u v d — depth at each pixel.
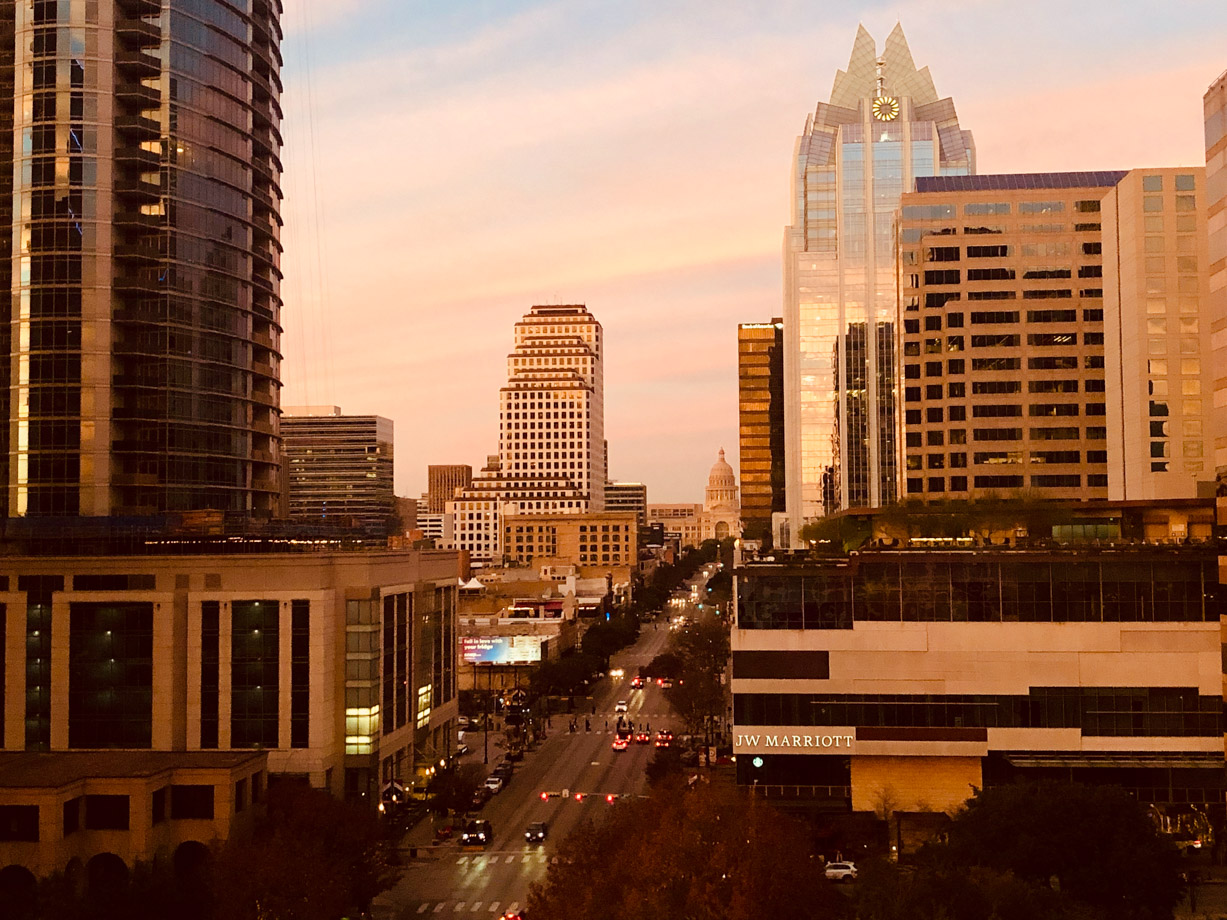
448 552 147.25
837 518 139.75
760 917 58.31
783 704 97.12
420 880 91.00
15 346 131.38
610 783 128.75
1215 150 73.56
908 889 59.38
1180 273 142.75
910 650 96.50
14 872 81.56
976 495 160.38
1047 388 172.38
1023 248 175.62
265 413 155.75
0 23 137.00
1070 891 66.75
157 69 136.75
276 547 127.19
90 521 123.62
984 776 96.38
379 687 110.38
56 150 132.50
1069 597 95.81
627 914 55.84
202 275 139.50
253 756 96.88
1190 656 94.44
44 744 104.25
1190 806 93.06
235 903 66.44
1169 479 139.50
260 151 155.75
